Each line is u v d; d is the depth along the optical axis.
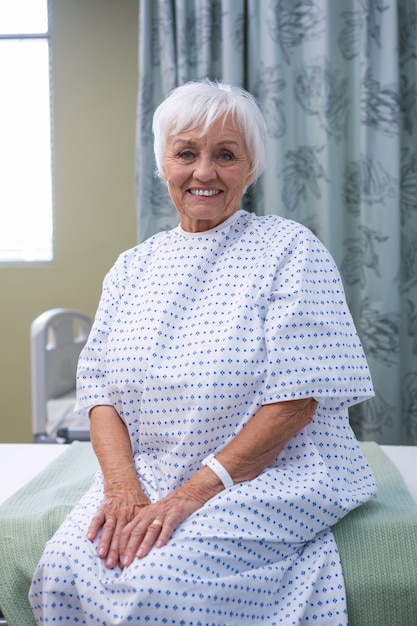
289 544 1.67
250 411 1.72
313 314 1.74
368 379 1.79
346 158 3.28
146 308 1.88
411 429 3.34
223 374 1.71
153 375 1.78
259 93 3.29
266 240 1.91
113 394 1.92
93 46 4.01
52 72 4.04
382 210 3.19
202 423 1.73
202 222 1.96
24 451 2.55
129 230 4.09
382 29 3.15
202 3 3.23
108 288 2.09
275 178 3.24
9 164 4.15
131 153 4.05
